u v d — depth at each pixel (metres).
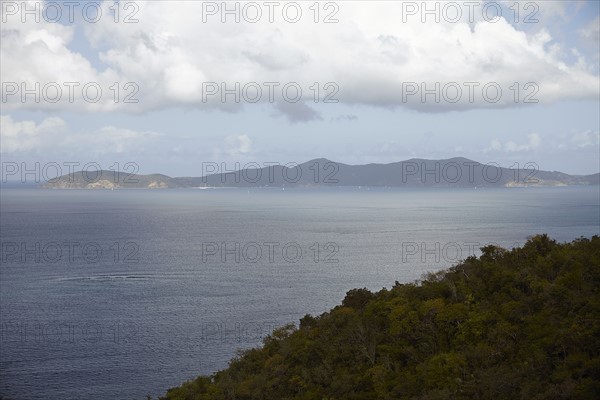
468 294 55.03
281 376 53.12
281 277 144.25
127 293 127.00
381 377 47.34
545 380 41.34
